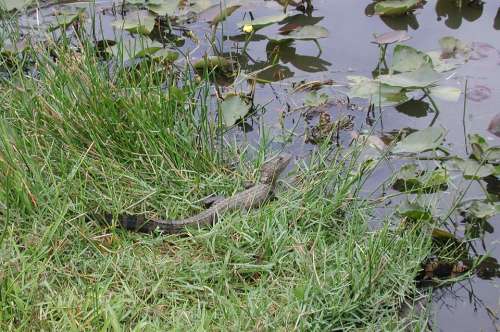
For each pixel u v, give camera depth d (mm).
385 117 6430
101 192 5012
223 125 6078
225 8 7402
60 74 5609
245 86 6848
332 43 7523
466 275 4895
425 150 5914
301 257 4551
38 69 6117
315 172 5395
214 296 4270
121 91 5680
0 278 4086
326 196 5234
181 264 4516
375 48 7418
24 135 5121
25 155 4938
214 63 6895
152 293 4199
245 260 4605
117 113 5430
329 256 4629
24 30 7559
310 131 6207
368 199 5320
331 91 6801
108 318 3838
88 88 5566
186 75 6051
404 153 5953
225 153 5711
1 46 6727
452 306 4711
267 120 6398
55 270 4371
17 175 4699
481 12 7938
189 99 5918
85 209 4797
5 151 4961
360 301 4371
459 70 6914
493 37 7441
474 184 5648
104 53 7020
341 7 8195
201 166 5410
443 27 7664
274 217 4828
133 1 8125
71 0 8297
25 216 4688
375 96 6496
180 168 5348
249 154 5875
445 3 8094
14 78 6062
